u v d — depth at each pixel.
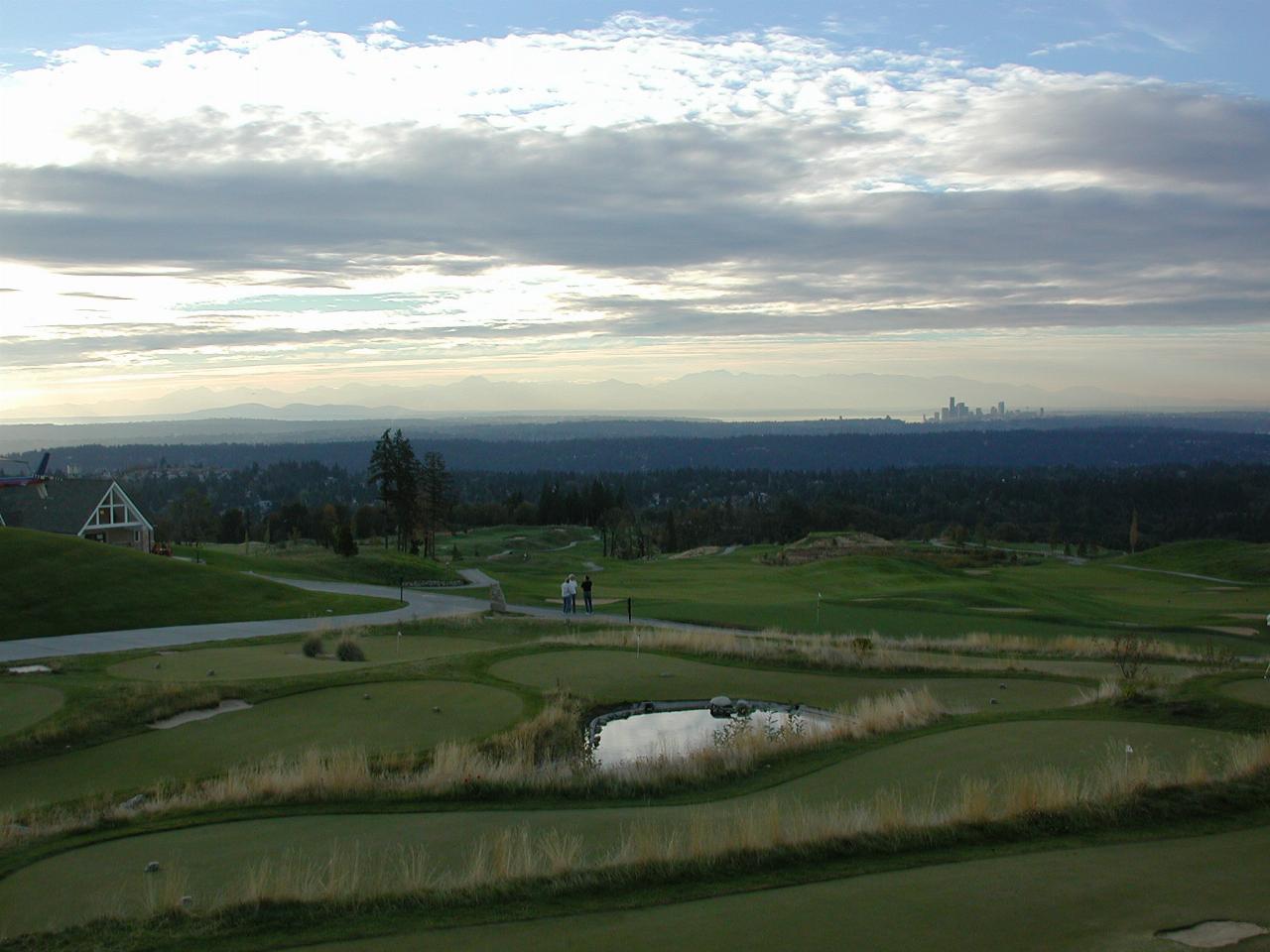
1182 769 11.88
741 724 16.80
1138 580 63.97
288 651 26.20
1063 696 19.50
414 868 9.45
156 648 26.55
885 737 15.12
